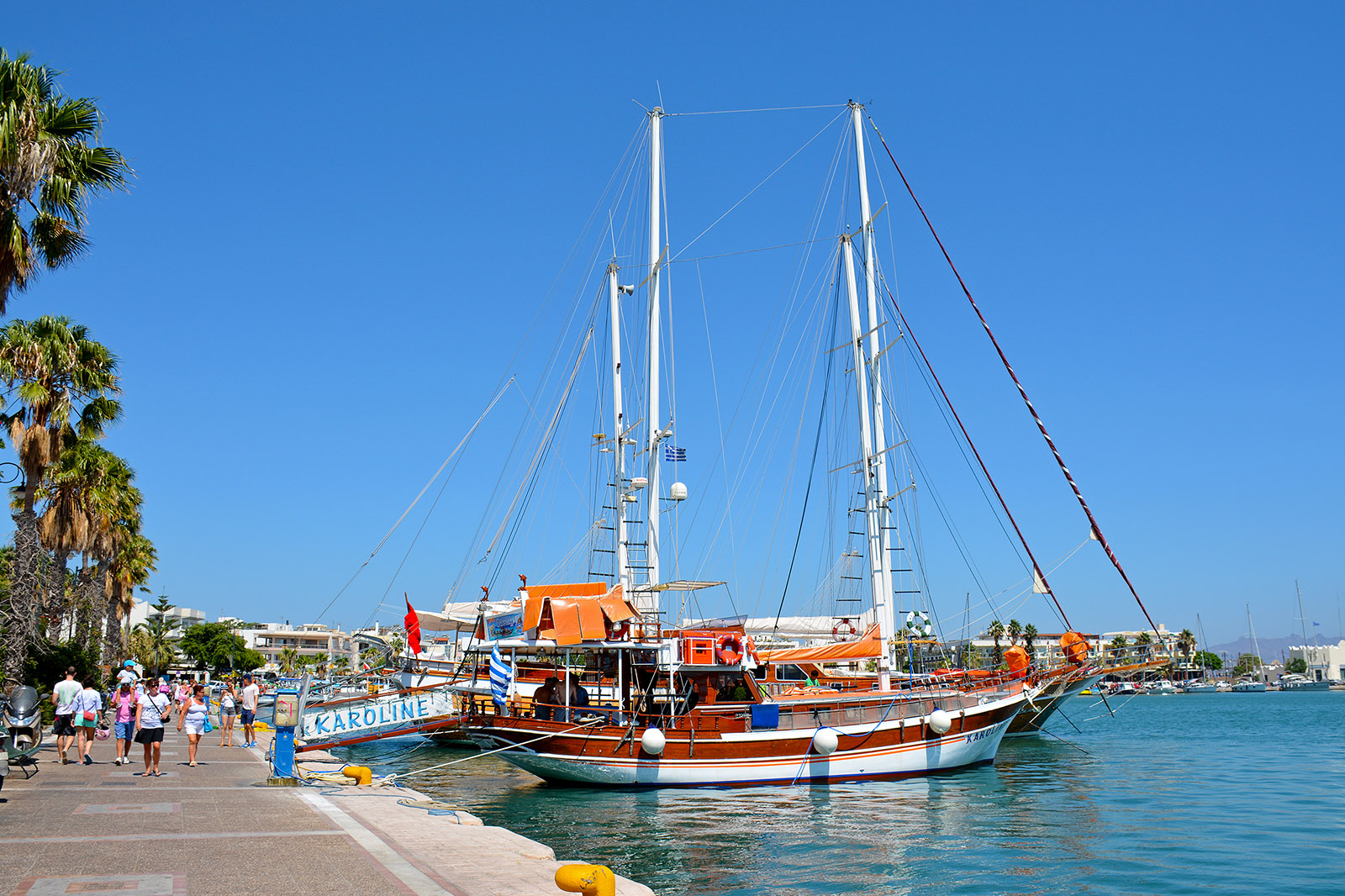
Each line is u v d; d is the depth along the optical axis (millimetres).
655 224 42625
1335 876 16375
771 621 39656
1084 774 32219
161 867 10102
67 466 36094
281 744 19016
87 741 22141
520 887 9508
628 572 42000
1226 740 51156
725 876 16141
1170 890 15344
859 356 36406
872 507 34656
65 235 22453
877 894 14945
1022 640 104000
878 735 28344
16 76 20453
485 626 30812
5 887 9094
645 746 26203
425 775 30922
